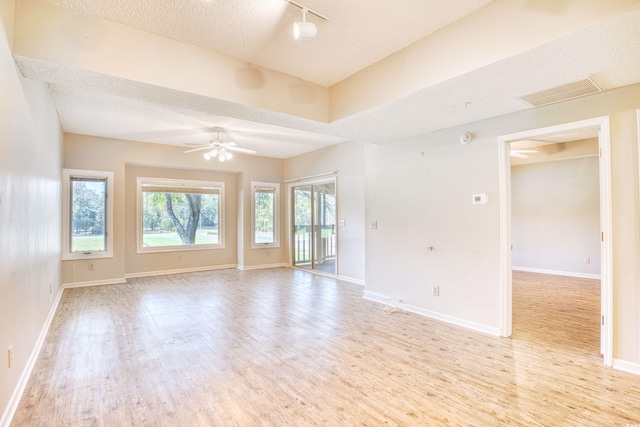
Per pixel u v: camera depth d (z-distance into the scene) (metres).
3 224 1.85
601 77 2.40
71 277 5.55
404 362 2.75
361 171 5.86
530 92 2.67
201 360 2.79
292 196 7.91
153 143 6.27
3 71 1.82
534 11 1.99
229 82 2.82
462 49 2.33
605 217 2.67
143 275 6.63
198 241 7.35
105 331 3.50
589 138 5.95
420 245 4.12
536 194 7.10
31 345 2.66
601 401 2.15
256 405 2.12
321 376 2.51
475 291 3.54
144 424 1.93
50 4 2.12
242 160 7.44
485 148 3.45
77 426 1.91
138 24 2.36
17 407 2.09
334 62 2.97
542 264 7.01
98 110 4.22
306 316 4.03
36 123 2.81
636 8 1.64
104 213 5.82
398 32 2.49
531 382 2.41
